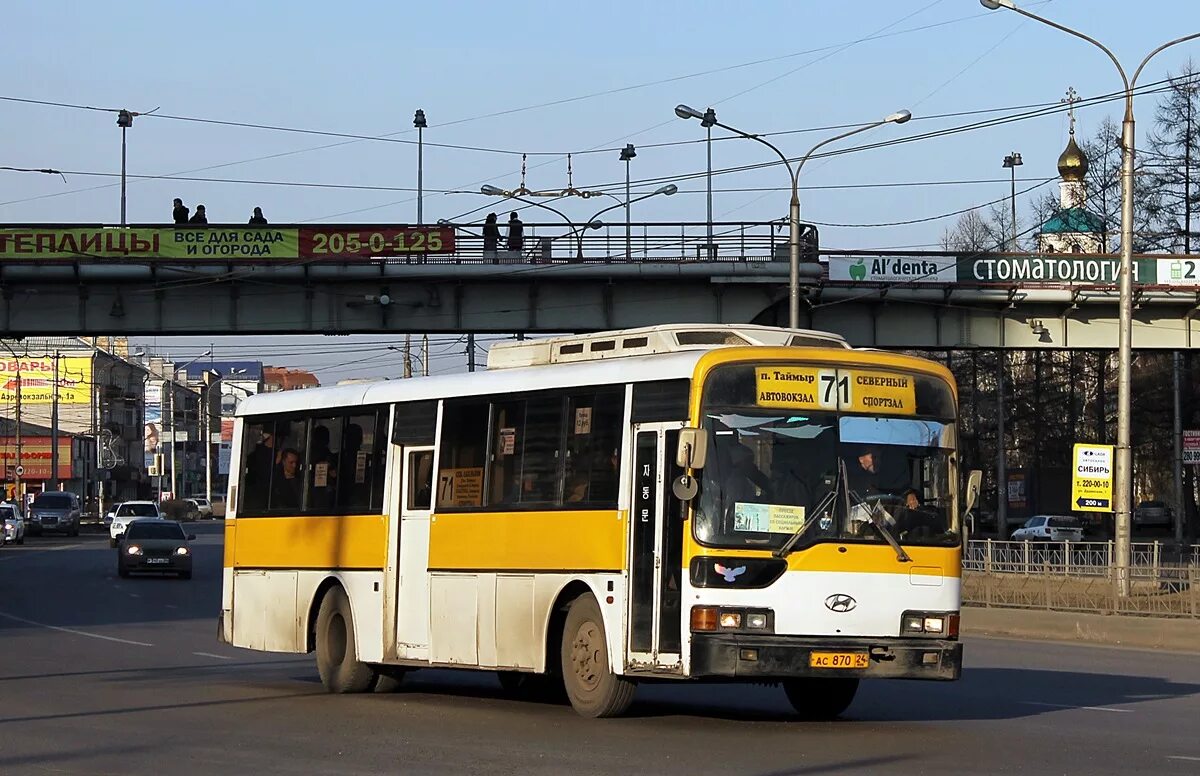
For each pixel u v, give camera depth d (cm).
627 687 1538
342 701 1786
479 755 1305
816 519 1454
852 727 1506
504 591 1658
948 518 1504
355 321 5225
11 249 5016
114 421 15025
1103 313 5475
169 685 1980
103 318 5138
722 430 1455
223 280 5119
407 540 1819
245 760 1291
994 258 5312
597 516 1549
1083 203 7431
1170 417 7562
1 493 12662
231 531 2138
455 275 5169
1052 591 3312
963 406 8888
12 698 1803
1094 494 3256
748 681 1488
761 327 1595
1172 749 1333
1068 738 1413
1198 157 6812
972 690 1917
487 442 1714
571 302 5288
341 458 1947
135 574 5375
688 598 1432
